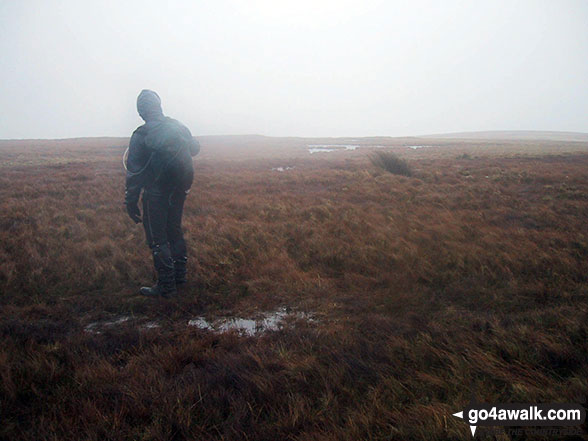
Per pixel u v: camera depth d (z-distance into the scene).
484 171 13.92
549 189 10.00
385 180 11.70
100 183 11.65
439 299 3.76
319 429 1.91
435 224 6.60
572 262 4.51
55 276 4.37
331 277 4.49
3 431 1.91
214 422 2.00
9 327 3.08
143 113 3.68
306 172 14.73
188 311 3.62
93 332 3.21
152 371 2.44
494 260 4.67
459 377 2.28
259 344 2.82
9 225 6.50
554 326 2.96
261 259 4.96
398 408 2.06
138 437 1.89
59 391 2.26
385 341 2.81
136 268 4.64
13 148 30.03
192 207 8.24
